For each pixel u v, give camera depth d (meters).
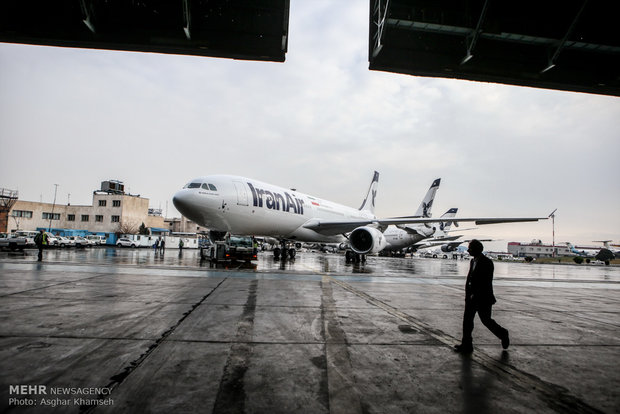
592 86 8.35
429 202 37.00
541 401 3.03
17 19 6.81
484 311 4.50
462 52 8.03
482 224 20.98
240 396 2.94
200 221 16.06
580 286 13.56
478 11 7.60
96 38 7.02
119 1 7.07
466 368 3.80
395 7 7.28
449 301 8.27
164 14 7.16
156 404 2.75
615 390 3.32
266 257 27.83
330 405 2.83
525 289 11.92
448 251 57.88
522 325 6.04
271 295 8.20
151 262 17.86
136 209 63.06
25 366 3.46
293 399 2.92
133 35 7.10
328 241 25.30
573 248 85.69
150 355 3.88
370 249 19.39
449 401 2.98
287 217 19.94
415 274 15.96
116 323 5.21
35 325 4.98
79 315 5.64
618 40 7.68
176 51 7.32
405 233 35.97
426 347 4.52
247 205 17.14
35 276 10.43
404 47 7.87
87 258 19.61
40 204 58.44
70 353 3.87
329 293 8.84
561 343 4.95
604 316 7.17
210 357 3.87
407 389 3.20
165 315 5.82
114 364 3.58
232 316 5.89
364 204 36.91
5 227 52.69
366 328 5.38
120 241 45.00
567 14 7.62
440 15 7.48
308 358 3.95
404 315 6.48
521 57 8.18
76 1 6.92
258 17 7.38
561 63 8.27
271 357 3.94
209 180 16.12
